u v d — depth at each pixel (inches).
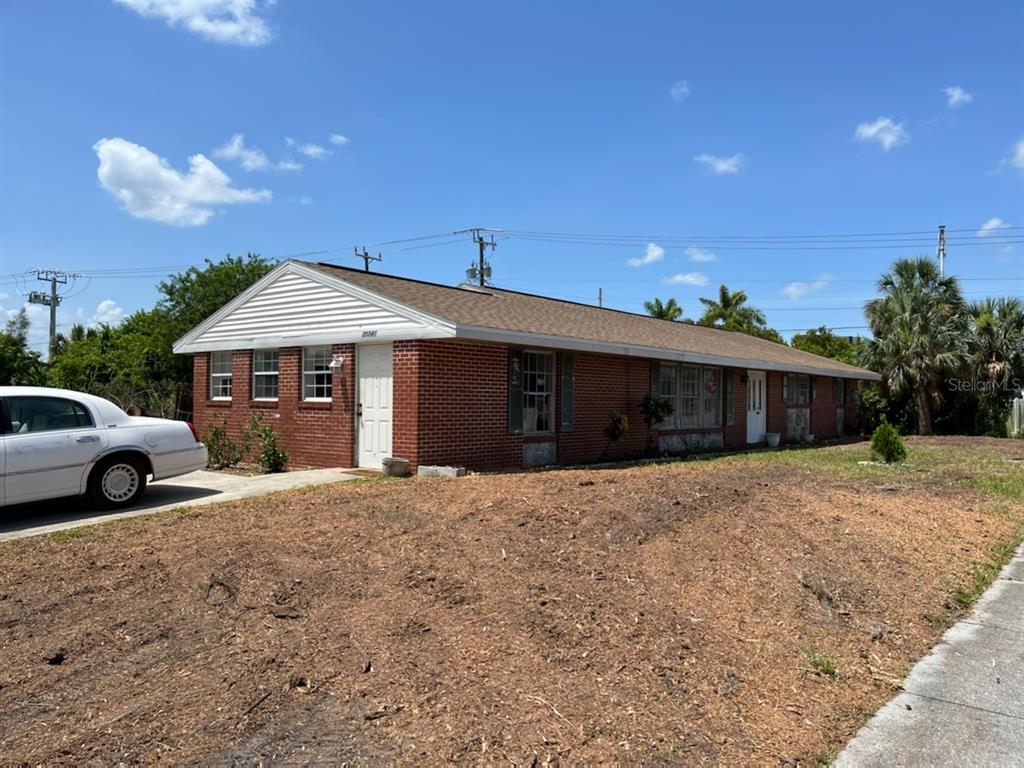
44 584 201.5
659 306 1820.9
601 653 163.3
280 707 136.3
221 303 1053.8
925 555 268.4
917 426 1098.1
